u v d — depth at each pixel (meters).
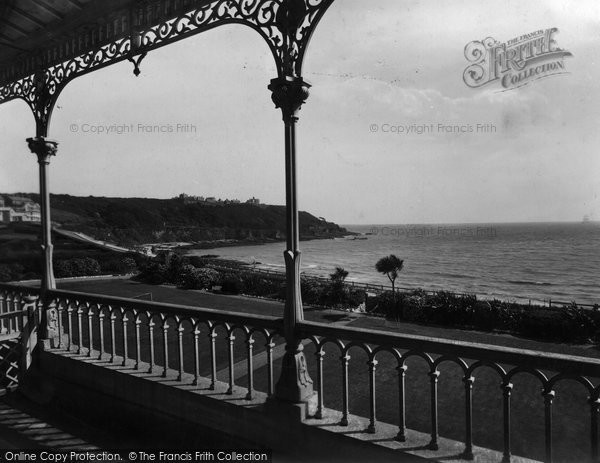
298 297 3.53
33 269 21.56
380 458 2.95
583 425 4.87
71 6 4.78
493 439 4.64
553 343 10.19
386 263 18.34
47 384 5.34
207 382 4.19
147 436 4.25
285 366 3.50
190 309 4.14
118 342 9.55
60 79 5.44
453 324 12.94
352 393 6.27
